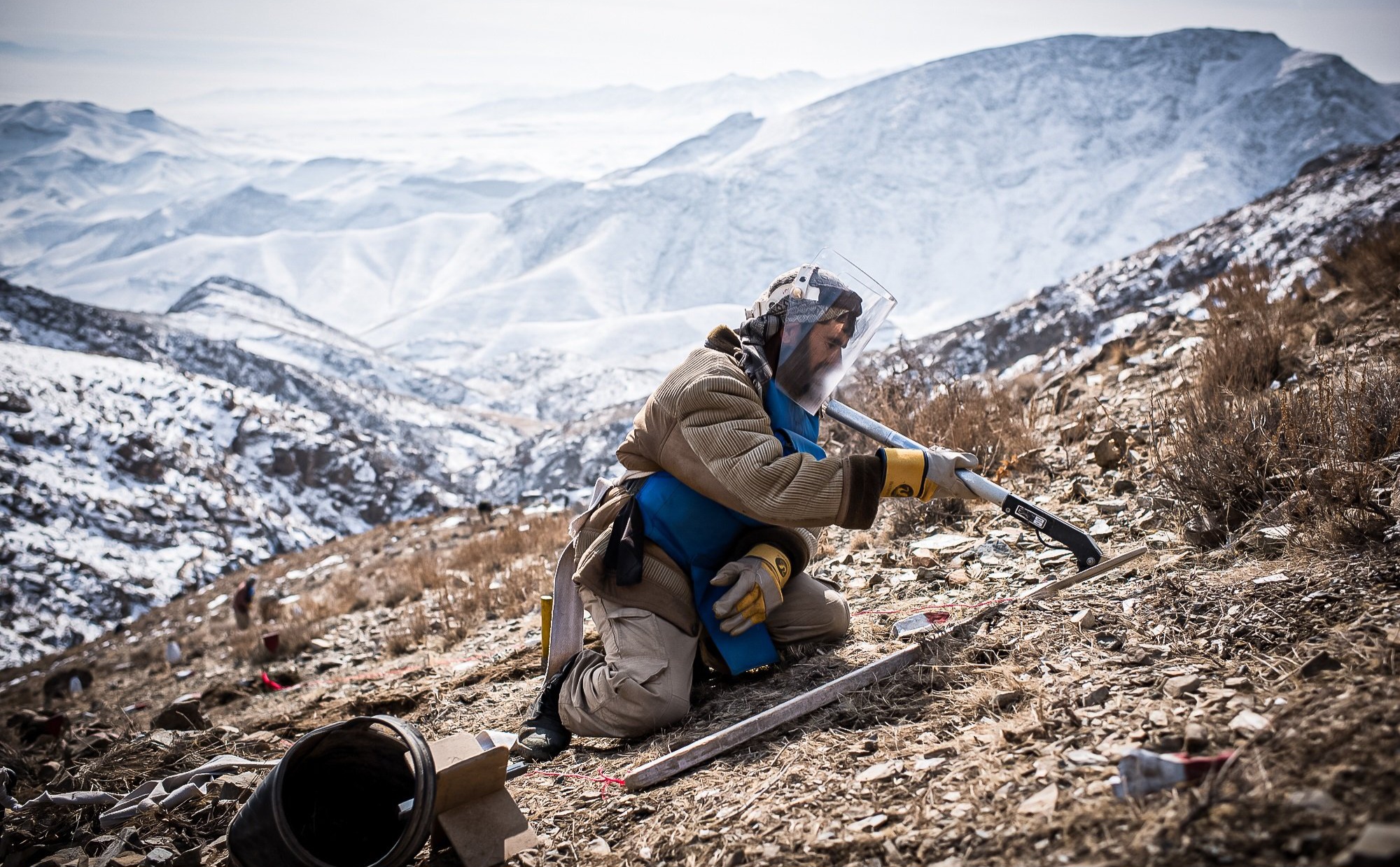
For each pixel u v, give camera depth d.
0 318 131.50
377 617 9.39
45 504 64.25
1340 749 1.91
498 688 4.93
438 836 2.81
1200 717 2.32
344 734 2.79
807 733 2.96
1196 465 4.03
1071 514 4.57
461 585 9.31
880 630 3.82
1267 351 5.53
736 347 3.55
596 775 3.19
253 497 79.31
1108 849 1.90
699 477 3.34
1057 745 2.42
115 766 4.44
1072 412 6.41
